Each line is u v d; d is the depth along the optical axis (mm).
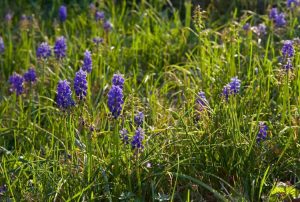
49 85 6281
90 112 5406
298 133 4785
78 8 7914
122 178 4484
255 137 4566
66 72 6309
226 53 5875
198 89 5508
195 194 4492
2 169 4660
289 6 6527
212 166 4625
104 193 4426
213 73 5688
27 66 6668
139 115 4766
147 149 4609
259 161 4574
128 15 7867
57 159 4691
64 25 7090
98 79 6172
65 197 4441
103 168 4543
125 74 6285
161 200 4281
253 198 4457
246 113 5023
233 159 4594
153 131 4773
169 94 6074
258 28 6371
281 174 4645
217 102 5160
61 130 5176
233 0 7449
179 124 4941
